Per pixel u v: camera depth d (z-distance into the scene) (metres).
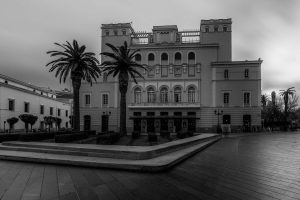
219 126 49.50
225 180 9.29
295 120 100.94
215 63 56.34
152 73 58.81
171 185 8.65
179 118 55.47
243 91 55.50
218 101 56.03
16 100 51.94
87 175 10.28
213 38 60.50
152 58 59.62
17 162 13.88
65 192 7.88
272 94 95.38
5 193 7.77
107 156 13.70
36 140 25.98
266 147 21.55
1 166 12.55
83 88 60.69
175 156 13.93
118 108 58.94
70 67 33.97
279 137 36.94
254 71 55.47
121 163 11.52
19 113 52.97
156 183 8.93
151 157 13.20
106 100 59.91
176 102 56.72
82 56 34.56
